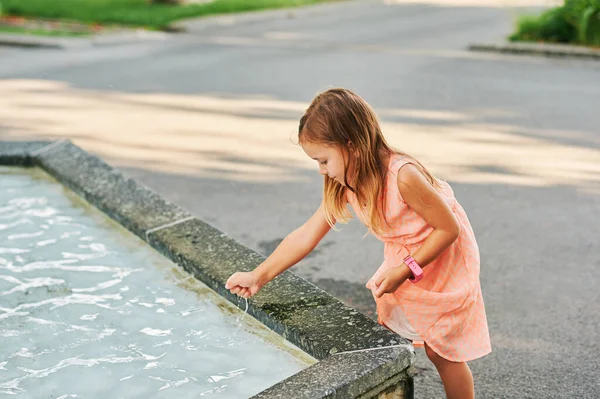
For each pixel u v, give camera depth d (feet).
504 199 15.96
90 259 10.98
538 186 16.75
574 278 12.23
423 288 7.85
